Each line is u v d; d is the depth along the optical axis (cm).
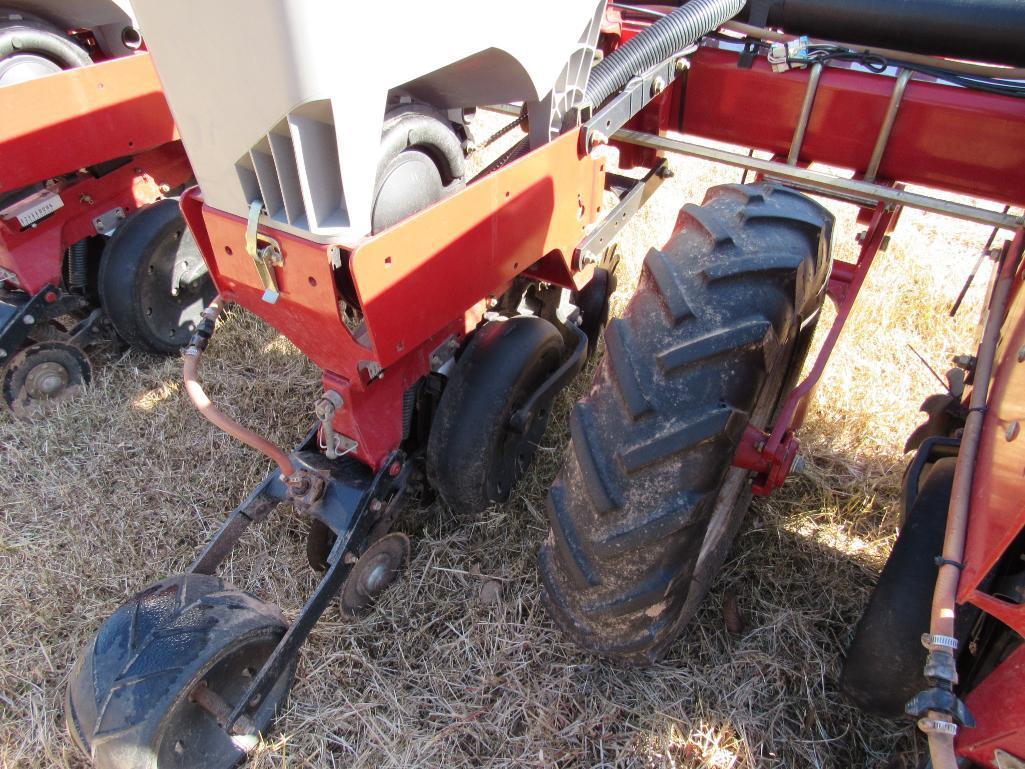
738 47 225
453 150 175
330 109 123
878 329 326
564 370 237
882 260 360
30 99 252
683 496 148
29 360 290
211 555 194
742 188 179
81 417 292
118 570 237
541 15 163
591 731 191
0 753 191
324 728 193
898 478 259
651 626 168
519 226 183
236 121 128
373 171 136
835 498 254
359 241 142
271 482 205
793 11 213
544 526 243
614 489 152
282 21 111
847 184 204
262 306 169
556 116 193
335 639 212
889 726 189
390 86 130
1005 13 183
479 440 211
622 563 156
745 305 151
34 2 269
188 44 122
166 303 314
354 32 118
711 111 232
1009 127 186
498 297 241
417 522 245
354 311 191
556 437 275
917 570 158
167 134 303
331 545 215
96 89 271
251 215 142
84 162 275
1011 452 112
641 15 255
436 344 204
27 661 211
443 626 219
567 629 183
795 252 159
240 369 312
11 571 237
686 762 185
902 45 202
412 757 187
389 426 197
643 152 259
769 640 210
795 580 227
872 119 204
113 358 326
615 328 162
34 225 281
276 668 176
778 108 218
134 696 157
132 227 294
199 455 275
